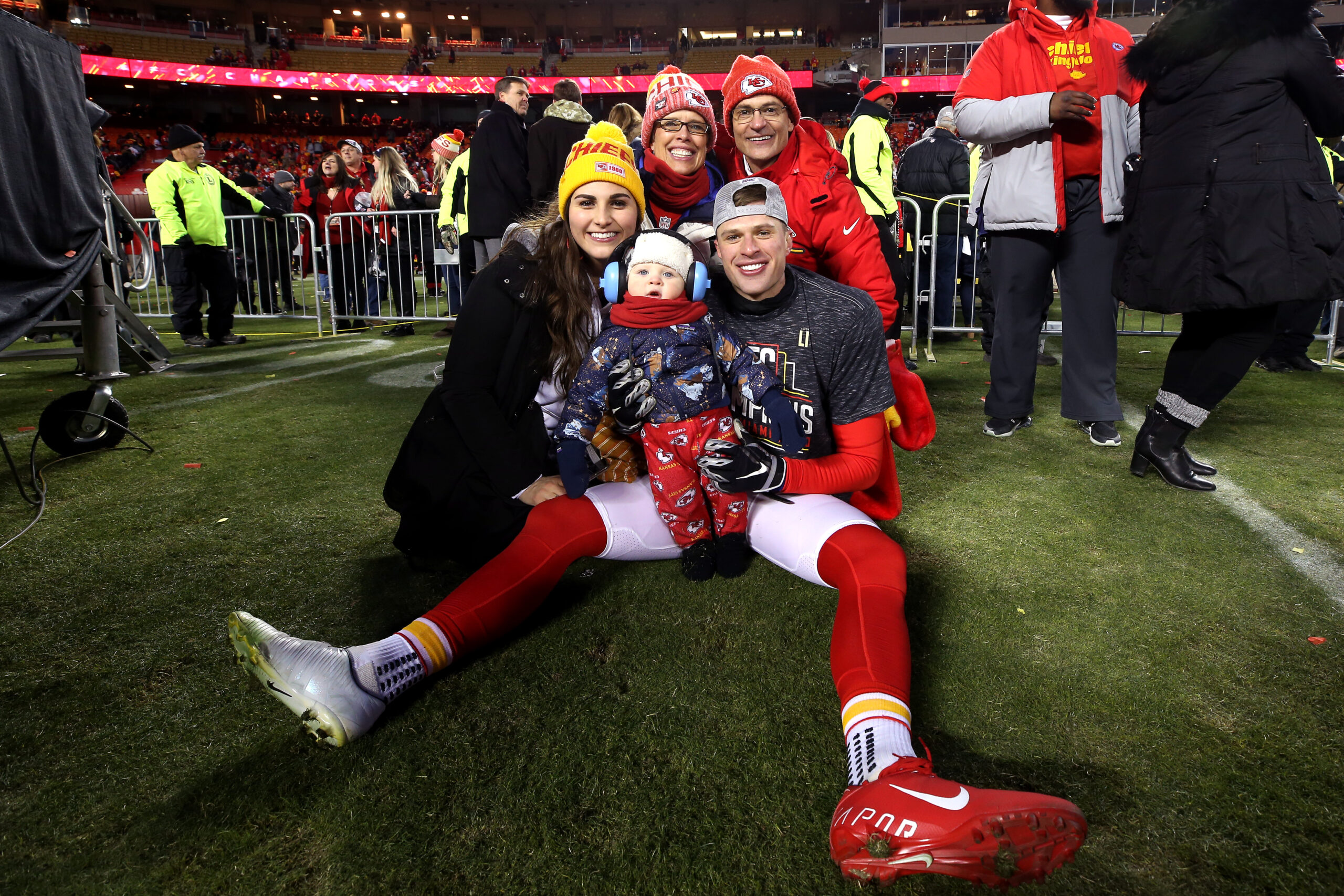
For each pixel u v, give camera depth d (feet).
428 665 4.76
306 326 27.68
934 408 13.26
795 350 5.78
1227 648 5.52
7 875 3.62
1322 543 7.35
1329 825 3.86
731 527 5.77
